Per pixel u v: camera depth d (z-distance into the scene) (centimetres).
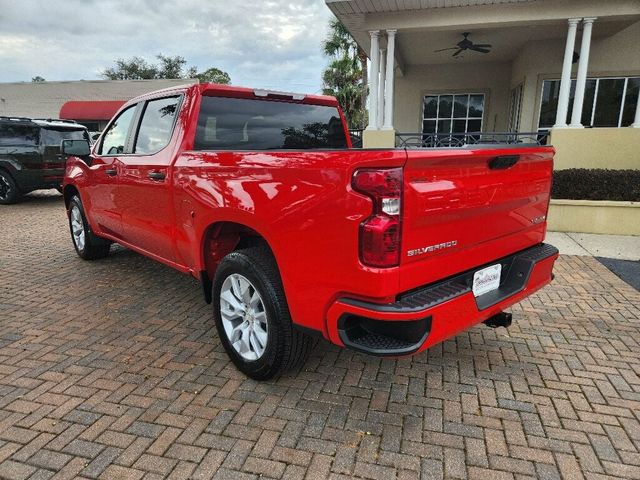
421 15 828
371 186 205
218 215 293
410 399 279
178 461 226
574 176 730
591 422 257
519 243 298
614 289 471
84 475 217
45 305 428
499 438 244
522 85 1121
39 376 303
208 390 287
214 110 355
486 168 249
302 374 306
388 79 883
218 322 312
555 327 381
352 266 216
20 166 1040
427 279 229
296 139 410
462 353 336
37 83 3198
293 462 226
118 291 464
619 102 1076
